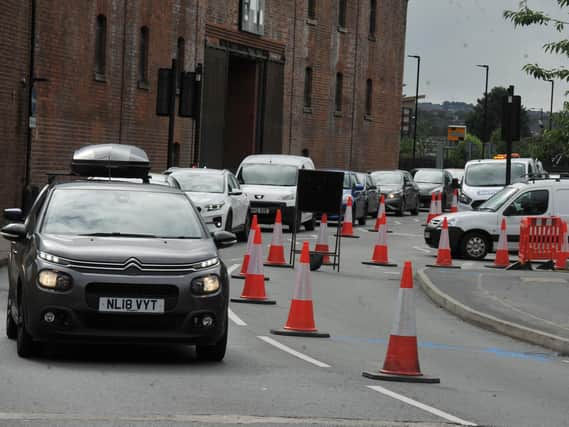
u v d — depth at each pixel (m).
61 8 70.25
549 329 31.05
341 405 19.05
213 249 23.38
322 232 49.38
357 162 126.06
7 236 24.19
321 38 116.69
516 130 62.34
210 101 96.81
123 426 16.36
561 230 48.41
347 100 122.88
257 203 68.38
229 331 28.42
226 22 98.50
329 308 35.47
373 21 128.25
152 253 22.28
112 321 21.72
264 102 107.56
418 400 20.16
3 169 63.09
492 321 32.59
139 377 20.89
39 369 21.33
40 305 21.64
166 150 88.19
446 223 49.72
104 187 25.31
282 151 111.50
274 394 19.77
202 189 58.59
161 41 86.31
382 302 37.75
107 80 77.75
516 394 21.83
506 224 54.53
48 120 69.69
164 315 21.86
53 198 24.70
